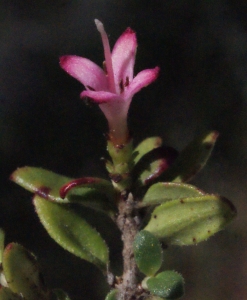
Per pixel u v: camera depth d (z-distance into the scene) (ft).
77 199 0.31
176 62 0.91
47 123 0.84
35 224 0.78
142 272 0.29
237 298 0.76
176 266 0.78
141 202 0.31
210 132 0.32
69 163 0.83
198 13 0.94
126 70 0.31
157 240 0.29
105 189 0.31
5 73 0.85
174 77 0.91
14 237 0.77
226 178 0.87
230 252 0.80
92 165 0.83
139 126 0.88
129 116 0.88
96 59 0.88
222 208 0.30
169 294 0.28
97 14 0.91
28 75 0.86
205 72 0.91
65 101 0.86
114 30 0.90
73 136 0.84
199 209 0.30
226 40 0.93
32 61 0.87
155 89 0.90
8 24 0.88
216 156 0.88
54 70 0.88
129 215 0.31
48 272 0.75
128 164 0.31
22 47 0.88
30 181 0.31
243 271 0.79
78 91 0.87
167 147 0.32
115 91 0.31
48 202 0.32
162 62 0.91
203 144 0.32
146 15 0.93
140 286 0.31
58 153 0.83
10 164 0.81
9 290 0.30
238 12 0.94
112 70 0.30
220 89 0.91
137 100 0.89
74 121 0.85
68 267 0.76
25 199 0.80
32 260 0.30
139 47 0.91
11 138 0.82
